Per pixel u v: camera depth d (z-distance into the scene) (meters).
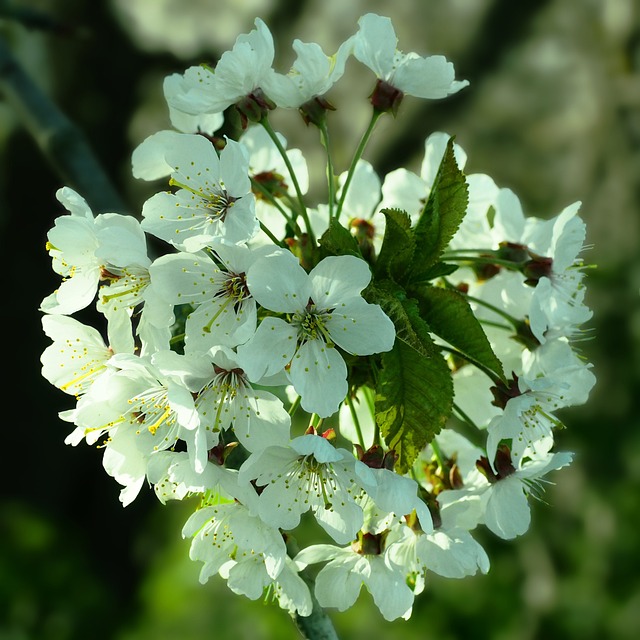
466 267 0.30
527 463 0.27
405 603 0.27
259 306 0.26
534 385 0.27
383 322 0.25
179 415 0.24
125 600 0.84
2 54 0.37
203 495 0.27
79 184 0.36
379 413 0.25
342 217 0.31
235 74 0.27
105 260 0.26
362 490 0.26
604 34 0.83
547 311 0.28
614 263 0.79
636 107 0.81
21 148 0.86
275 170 0.31
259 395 0.25
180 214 0.26
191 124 0.30
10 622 0.75
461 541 0.27
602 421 0.76
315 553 0.27
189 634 0.68
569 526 0.74
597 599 0.71
